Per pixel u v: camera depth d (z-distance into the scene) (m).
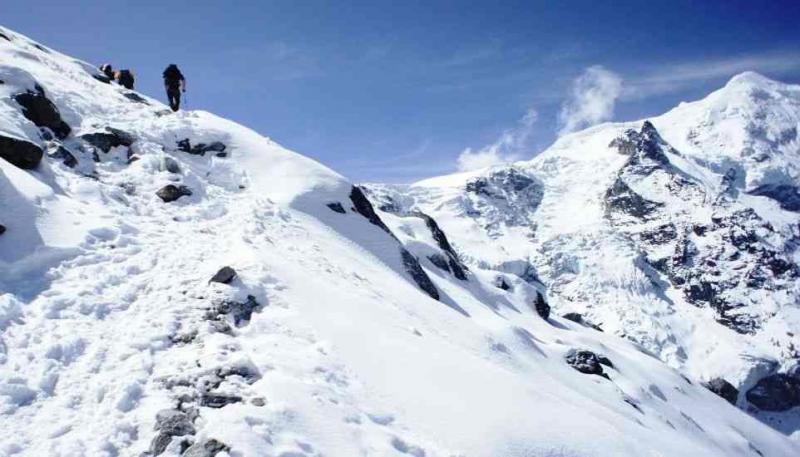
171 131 31.56
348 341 14.57
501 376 15.38
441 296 45.91
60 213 16.84
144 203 22.34
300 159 37.47
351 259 29.11
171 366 12.07
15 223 15.29
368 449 10.80
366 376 13.30
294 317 14.78
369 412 11.92
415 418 12.32
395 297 27.42
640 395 53.38
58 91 28.34
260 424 10.43
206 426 10.20
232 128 37.16
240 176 31.94
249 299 15.09
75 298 13.67
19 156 18.59
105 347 12.36
